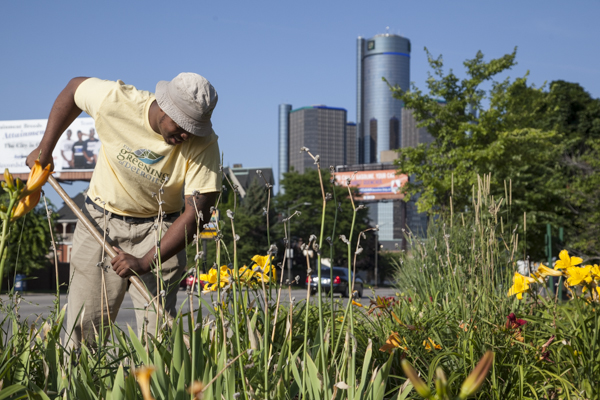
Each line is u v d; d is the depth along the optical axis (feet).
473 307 7.91
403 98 58.29
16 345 5.15
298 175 151.53
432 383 5.58
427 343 7.08
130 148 7.98
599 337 6.56
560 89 107.55
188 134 7.54
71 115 8.43
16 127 171.01
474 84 56.39
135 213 8.45
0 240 2.84
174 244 7.36
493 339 6.72
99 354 4.64
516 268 9.91
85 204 8.60
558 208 70.38
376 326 7.41
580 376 6.17
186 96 7.20
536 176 66.85
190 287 4.69
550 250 26.76
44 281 74.64
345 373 4.45
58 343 4.92
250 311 5.67
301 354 5.38
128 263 6.77
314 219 142.41
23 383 4.68
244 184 183.62
